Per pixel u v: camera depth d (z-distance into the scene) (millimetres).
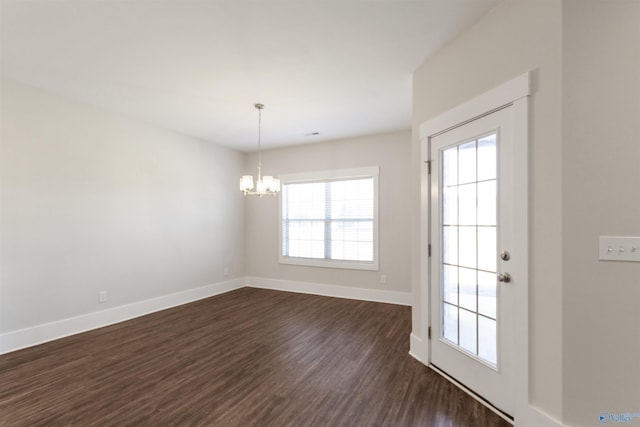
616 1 1433
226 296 4938
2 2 1801
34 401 2002
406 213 4434
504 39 1821
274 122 4086
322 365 2510
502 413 1832
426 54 2428
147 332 3293
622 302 1419
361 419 1812
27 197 2930
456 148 2252
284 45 2299
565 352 1506
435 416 1834
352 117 3895
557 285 1534
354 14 1950
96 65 2582
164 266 4262
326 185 5102
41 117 3033
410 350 2752
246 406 1947
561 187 1516
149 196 4082
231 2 1827
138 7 1863
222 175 5270
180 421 1800
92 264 3438
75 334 3236
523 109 1682
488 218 1968
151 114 3760
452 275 2293
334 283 4938
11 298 2818
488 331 1965
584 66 1477
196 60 2512
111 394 2086
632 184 1403
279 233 5434
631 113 1405
